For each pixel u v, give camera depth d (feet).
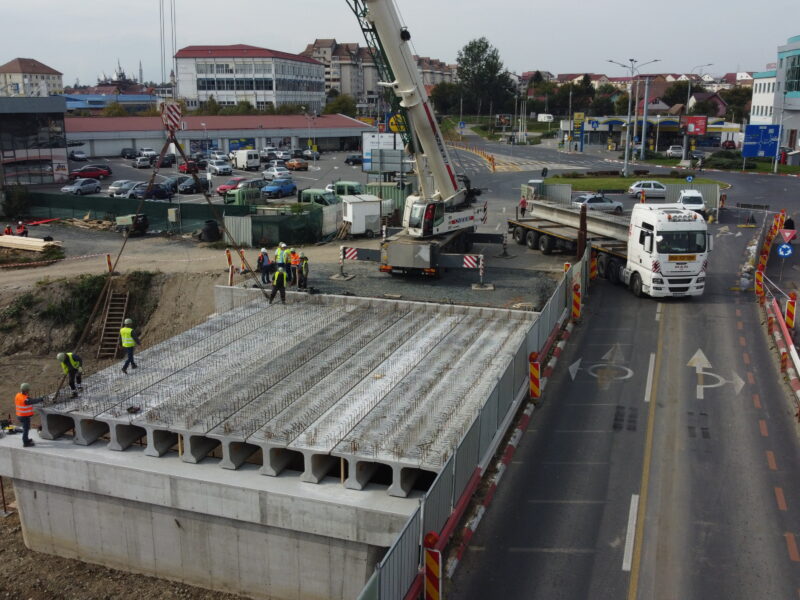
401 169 175.83
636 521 52.85
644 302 104.17
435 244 106.73
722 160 294.05
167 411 65.16
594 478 58.85
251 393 69.56
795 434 65.41
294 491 56.54
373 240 145.59
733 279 116.37
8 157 212.23
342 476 57.98
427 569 42.37
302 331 88.69
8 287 116.47
